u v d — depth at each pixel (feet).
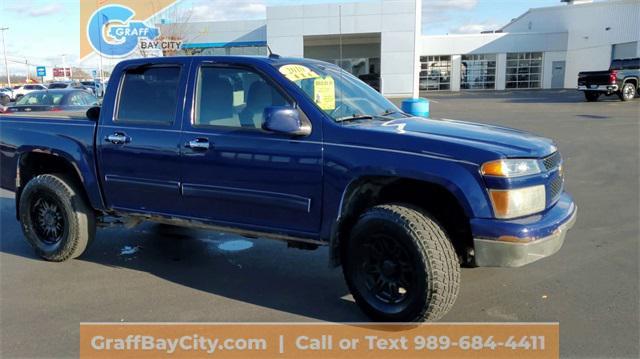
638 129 50.03
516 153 11.53
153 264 17.37
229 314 13.52
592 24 137.49
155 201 15.37
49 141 16.87
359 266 12.77
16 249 19.22
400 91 120.88
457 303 13.87
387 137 12.20
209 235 20.58
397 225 11.78
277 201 13.35
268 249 18.80
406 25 117.80
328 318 13.23
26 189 17.38
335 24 119.85
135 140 15.29
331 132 12.72
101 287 15.42
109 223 17.72
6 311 13.83
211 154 14.05
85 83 138.41
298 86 13.42
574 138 45.09
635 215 21.98
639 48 120.67
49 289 15.29
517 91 141.90
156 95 15.33
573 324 12.63
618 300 13.89
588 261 16.81
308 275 16.25
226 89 14.23
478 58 151.84
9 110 46.06
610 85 88.12
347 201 12.63
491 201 11.26
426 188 12.53
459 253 13.04
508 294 14.39
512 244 11.12
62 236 17.19
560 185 13.37
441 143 11.75
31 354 11.61
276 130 12.48
